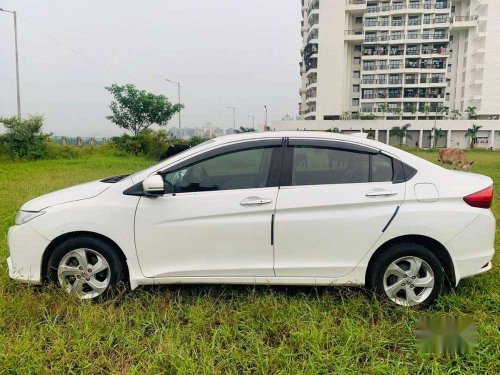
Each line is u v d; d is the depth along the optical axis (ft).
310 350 8.29
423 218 9.77
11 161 61.67
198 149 10.48
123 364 7.98
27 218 10.41
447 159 53.11
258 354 8.09
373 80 201.77
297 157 10.26
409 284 10.13
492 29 187.52
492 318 9.62
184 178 10.29
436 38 194.49
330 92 195.42
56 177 38.73
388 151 10.34
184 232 9.99
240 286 11.20
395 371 7.61
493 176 42.60
